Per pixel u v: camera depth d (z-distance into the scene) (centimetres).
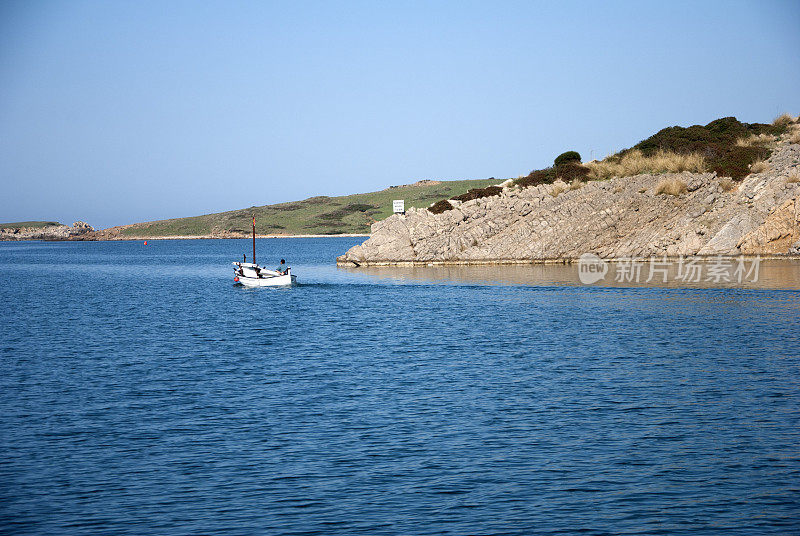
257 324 4925
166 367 3394
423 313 5275
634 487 1800
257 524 1627
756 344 3622
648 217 8469
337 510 1692
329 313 5459
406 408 2558
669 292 5922
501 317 4922
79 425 2402
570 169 10138
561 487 1805
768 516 1633
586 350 3622
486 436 2217
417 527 1597
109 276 10869
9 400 2748
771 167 8700
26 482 1891
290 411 2545
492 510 1677
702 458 1991
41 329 4812
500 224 9500
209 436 2261
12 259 17238
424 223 9994
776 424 2280
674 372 3052
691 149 9744
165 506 1731
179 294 7556
